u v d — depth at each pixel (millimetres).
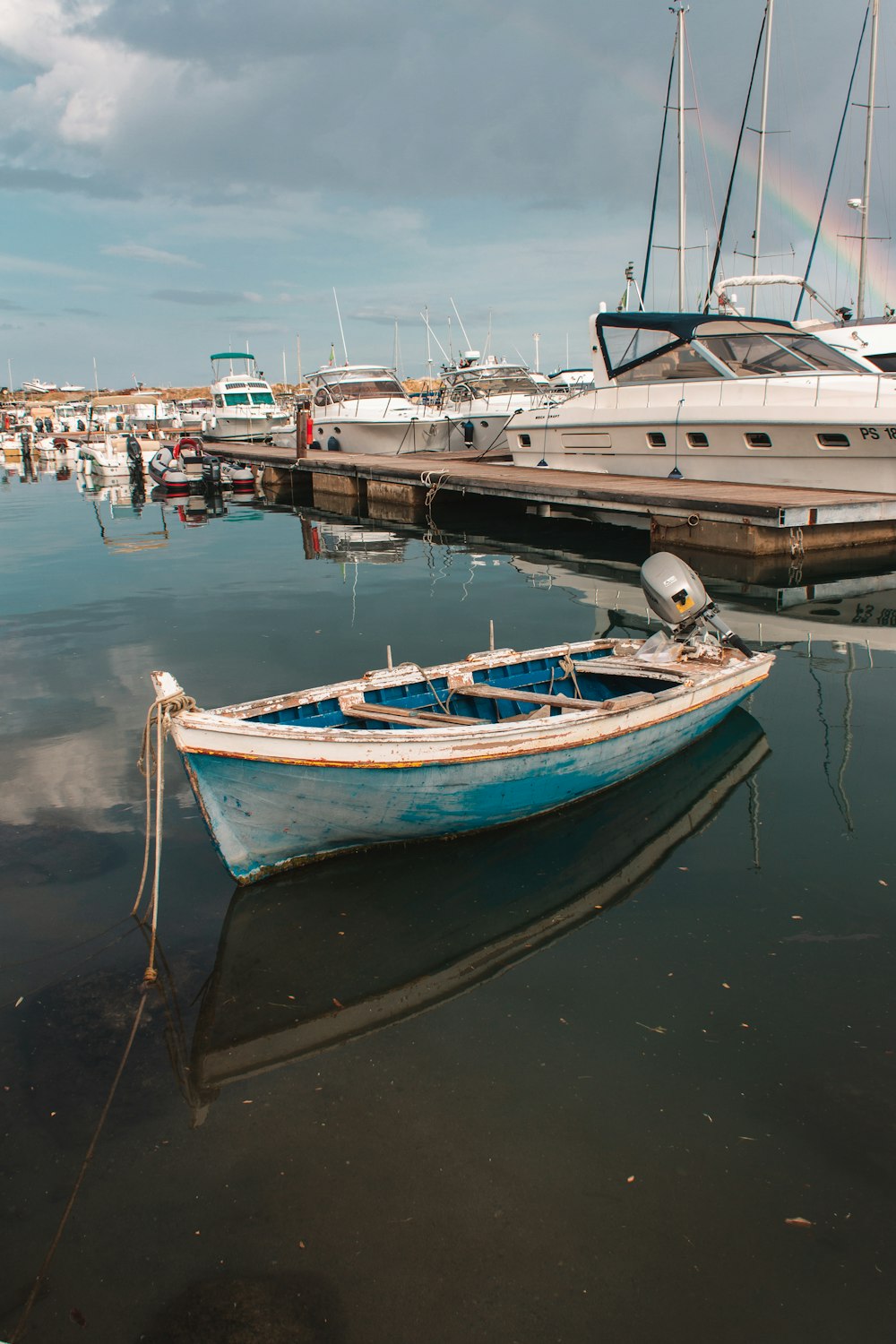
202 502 27625
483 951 4383
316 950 4426
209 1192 3033
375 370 29172
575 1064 3574
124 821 5785
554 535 18203
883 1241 2816
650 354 16781
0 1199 3023
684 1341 2529
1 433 62219
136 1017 3934
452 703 6621
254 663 9172
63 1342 2572
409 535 19047
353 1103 3410
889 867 4988
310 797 4887
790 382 14594
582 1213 2926
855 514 13148
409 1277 2727
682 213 24609
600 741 5711
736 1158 3117
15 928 4598
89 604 12375
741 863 5102
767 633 9898
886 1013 3811
